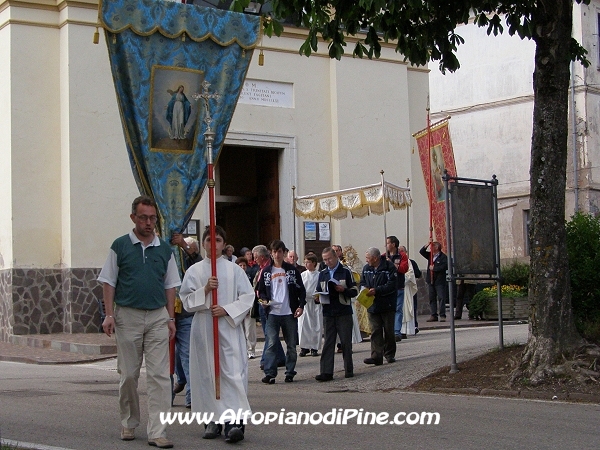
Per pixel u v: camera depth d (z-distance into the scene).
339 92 23.23
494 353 12.62
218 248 8.37
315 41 12.59
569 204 31.50
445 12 12.91
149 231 7.83
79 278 19.59
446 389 11.26
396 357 14.36
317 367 14.30
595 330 12.16
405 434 8.37
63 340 18.09
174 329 8.04
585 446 7.78
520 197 32.88
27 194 19.69
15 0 19.66
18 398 10.45
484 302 21.45
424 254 21.81
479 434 8.34
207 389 8.09
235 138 21.89
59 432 8.23
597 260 12.55
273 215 23.08
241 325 8.32
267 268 13.09
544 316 11.09
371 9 11.88
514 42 33.12
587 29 31.66
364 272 13.94
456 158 34.50
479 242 12.62
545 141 11.20
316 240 22.92
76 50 19.88
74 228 19.61
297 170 22.78
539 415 9.35
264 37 22.39
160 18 11.90
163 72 11.94
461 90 34.44
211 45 12.28
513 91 33.16
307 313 15.72
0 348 18.31
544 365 10.92
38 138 19.88
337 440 8.08
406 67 24.30
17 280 19.47
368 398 10.91
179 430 8.66
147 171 11.77
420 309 24.09
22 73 19.75
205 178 12.16
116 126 20.23
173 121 11.97
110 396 10.76
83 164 19.81
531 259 11.33
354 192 18.89
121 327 7.81
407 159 24.02
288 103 22.77
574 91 31.53
